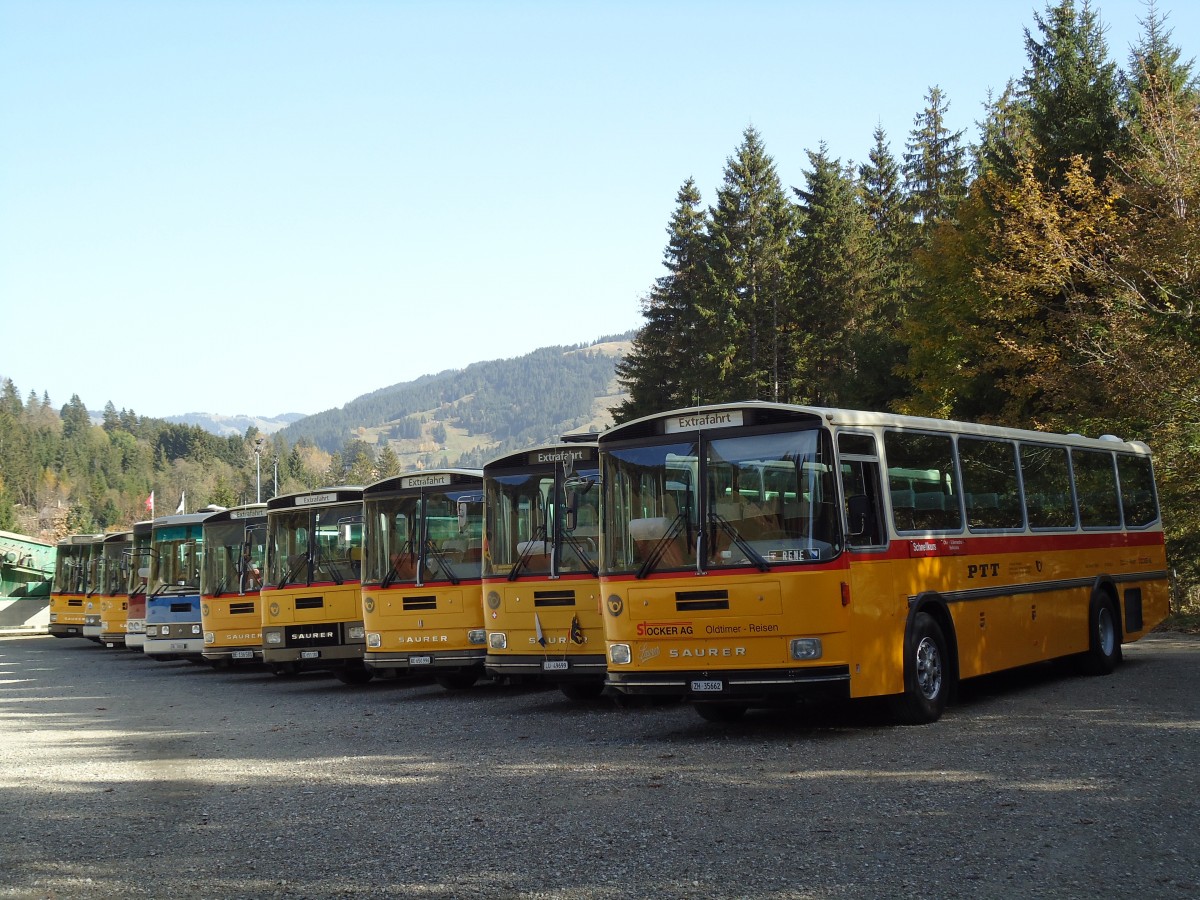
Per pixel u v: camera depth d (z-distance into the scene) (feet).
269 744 47.09
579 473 55.36
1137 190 97.96
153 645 94.32
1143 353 89.66
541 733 46.44
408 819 30.37
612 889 22.90
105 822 32.01
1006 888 21.72
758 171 212.84
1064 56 126.00
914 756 35.58
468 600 62.44
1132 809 27.17
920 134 223.71
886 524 41.83
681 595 41.01
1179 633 81.82
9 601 169.68
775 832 26.73
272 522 74.74
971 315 125.49
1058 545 55.06
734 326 199.31
